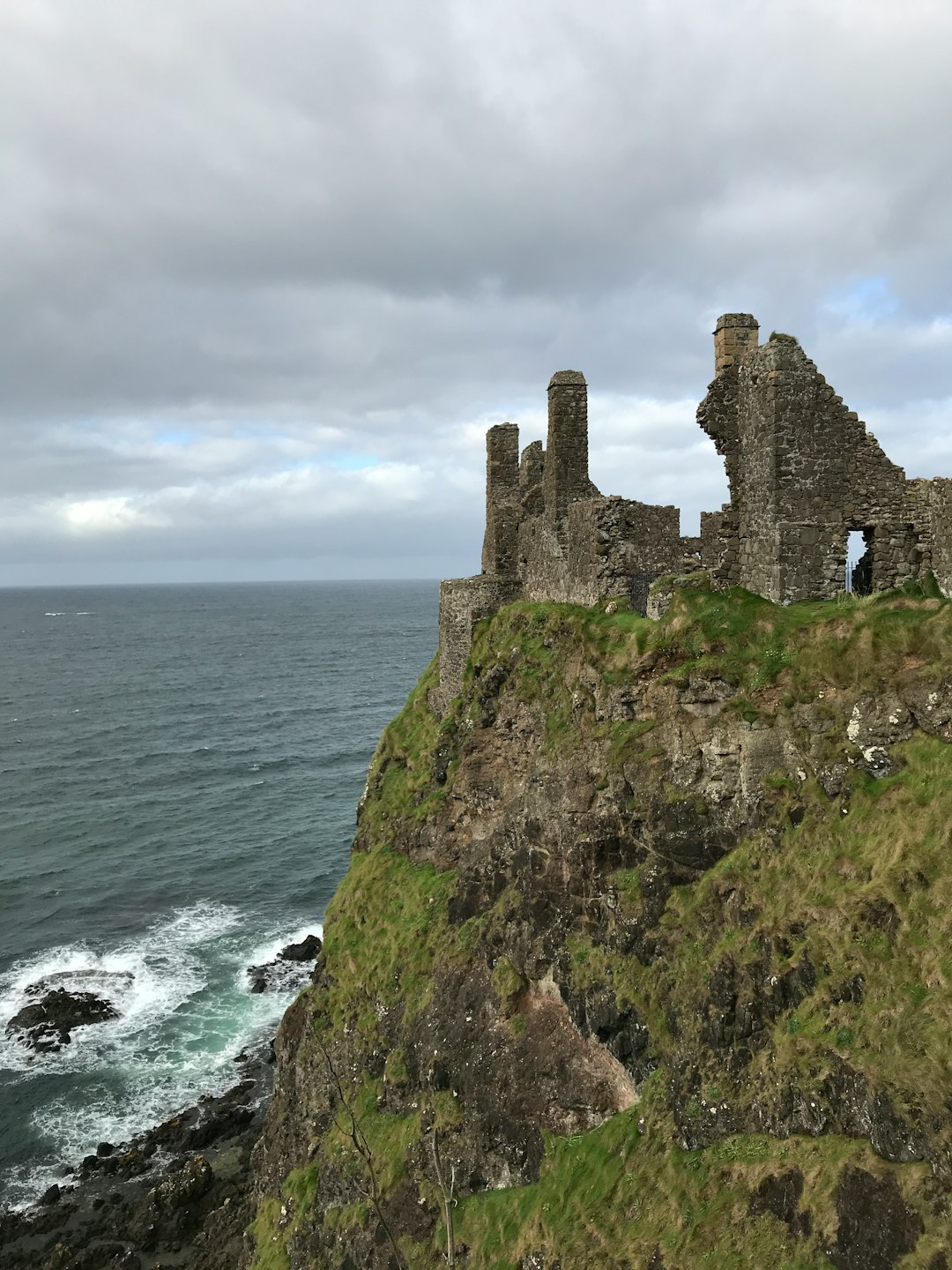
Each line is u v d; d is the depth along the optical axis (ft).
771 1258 46.06
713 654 64.08
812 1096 47.96
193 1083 139.23
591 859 70.13
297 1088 99.96
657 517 93.30
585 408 101.04
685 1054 56.85
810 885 53.52
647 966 62.90
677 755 64.59
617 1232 54.80
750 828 59.72
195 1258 104.99
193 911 197.67
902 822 50.62
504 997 76.23
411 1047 83.92
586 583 88.07
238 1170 120.06
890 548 68.03
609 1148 60.39
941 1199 40.96
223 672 601.21
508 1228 64.85
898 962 47.01
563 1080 68.59
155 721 415.44
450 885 93.15
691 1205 51.62
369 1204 78.89
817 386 66.33
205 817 263.70
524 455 139.44
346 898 107.45
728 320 75.10
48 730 393.50
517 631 92.84
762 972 53.31
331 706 459.32
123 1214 112.98
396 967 91.76
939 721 52.80
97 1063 143.23
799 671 59.21
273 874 218.59
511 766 88.63
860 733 55.26
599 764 71.10
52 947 180.04
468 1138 74.33
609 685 71.97
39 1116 131.85
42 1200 116.57
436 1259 70.08
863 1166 44.27
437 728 113.91
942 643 53.88
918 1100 42.70
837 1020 48.39
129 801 279.69
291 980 167.73
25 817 262.67
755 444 68.80
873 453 67.36
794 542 65.16
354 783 302.66
